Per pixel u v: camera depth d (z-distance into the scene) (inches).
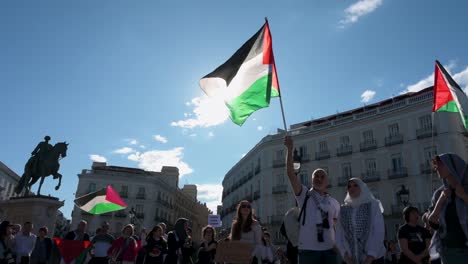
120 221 2322.8
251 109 274.4
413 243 242.2
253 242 255.0
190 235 463.8
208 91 278.4
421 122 1428.4
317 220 193.0
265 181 1846.7
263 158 1892.2
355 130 1617.9
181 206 3065.9
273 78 277.0
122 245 414.3
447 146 1322.6
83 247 451.5
